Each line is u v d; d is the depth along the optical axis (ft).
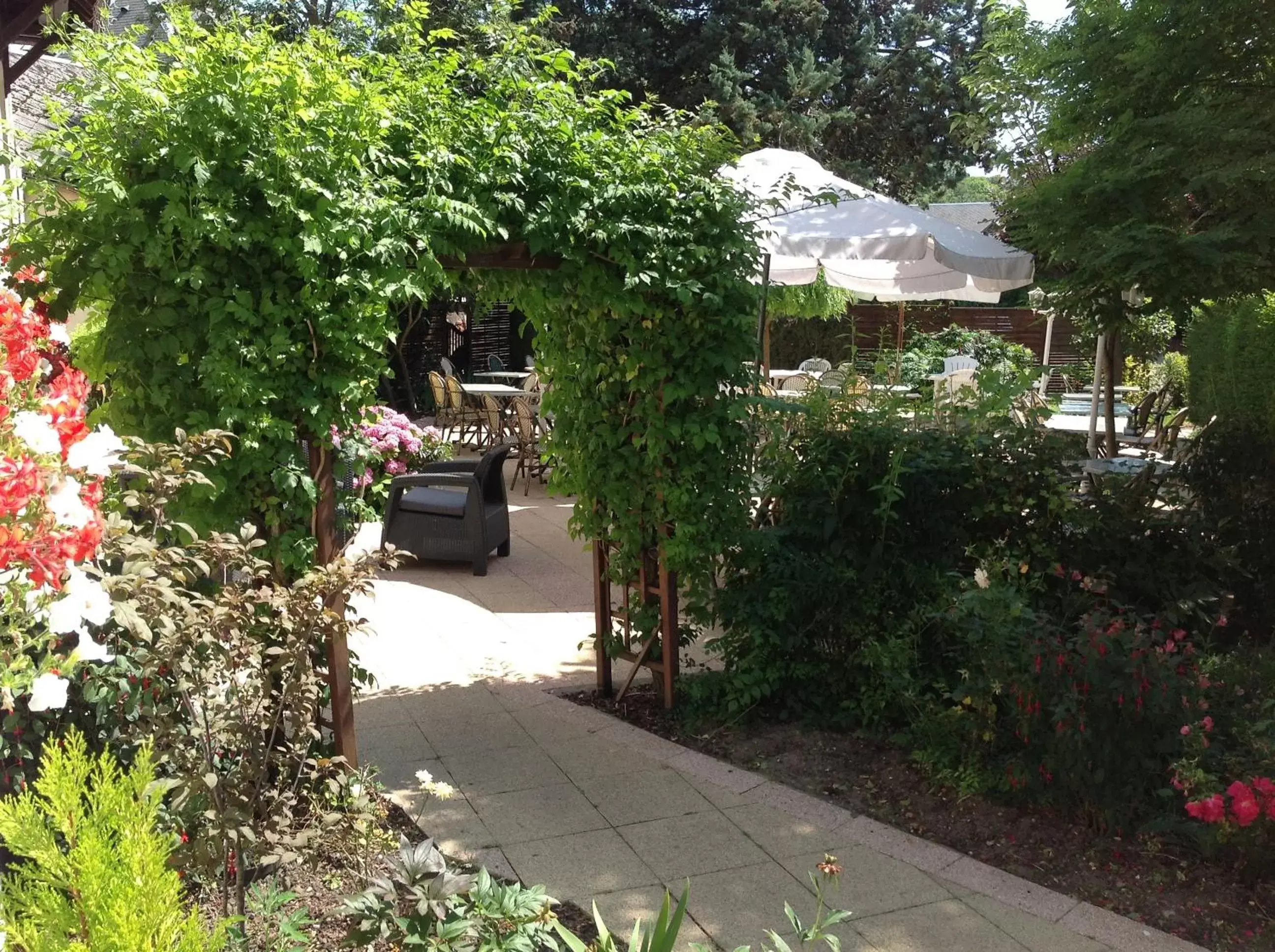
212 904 8.13
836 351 54.08
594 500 14.97
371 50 11.66
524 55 12.37
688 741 13.67
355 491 22.38
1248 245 16.49
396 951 6.07
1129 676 10.23
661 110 59.67
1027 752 11.18
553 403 15.29
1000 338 54.65
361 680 11.00
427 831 10.98
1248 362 19.38
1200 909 9.32
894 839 10.84
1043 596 13.73
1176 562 14.61
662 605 14.47
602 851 10.57
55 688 5.82
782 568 13.71
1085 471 15.38
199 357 9.62
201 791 6.93
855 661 13.70
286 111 9.53
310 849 7.59
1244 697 11.71
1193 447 17.51
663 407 13.65
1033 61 19.27
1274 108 16.20
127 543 6.98
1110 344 22.71
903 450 13.67
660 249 12.71
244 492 9.98
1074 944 8.91
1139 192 16.97
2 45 20.31
